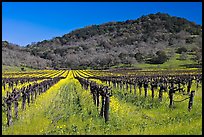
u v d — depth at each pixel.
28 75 102.81
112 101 27.75
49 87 56.22
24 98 26.31
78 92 45.31
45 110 26.31
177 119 20.81
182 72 108.00
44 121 20.39
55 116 22.86
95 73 125.38
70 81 79.31
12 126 19.11
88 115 22.97
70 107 28.09
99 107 26.38
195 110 24.33
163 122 19.98
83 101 32.53
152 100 31.81
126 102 31.14
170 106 26.95
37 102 32.66
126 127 18.52
